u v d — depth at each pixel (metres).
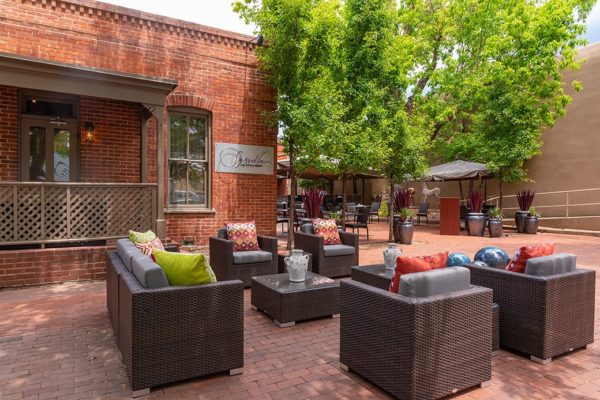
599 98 13.73
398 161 10.67
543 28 13.67
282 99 8.79
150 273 2.97
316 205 9.53
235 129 9.34
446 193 19.50
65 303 5.09
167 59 8.51
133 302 2.80
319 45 8.63
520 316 3.58
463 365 2.87
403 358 2.69
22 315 4.62
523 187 16.02
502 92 14.43
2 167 7.21
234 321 3.19
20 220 6.00
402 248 10.06
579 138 14.27
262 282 4.85
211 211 9.02
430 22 16.02
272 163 9.86
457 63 16.27
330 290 4.66
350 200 22.95
